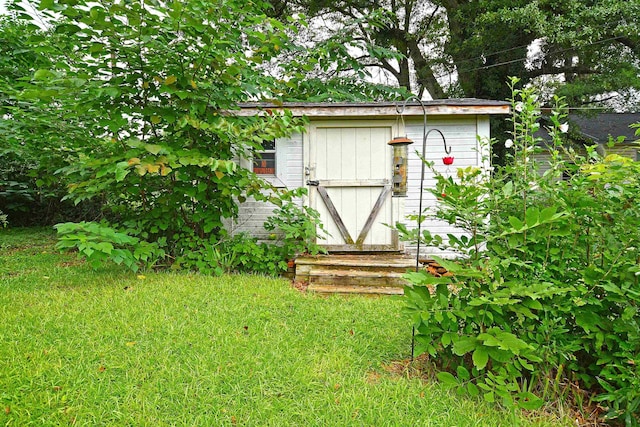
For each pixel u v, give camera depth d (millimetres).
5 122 5207
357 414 2211
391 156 6168
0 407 2064
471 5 13797
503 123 12609
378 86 11281
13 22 7281
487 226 2590
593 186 2465
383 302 4246
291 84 5492
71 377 2387
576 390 2484
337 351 2955
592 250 2494
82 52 4738
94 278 4570
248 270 5480
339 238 6184
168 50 4422
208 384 2420
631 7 10859
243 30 4754
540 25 11344
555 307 2412
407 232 2793
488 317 2438
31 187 9266
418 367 2814
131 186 5055
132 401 2219
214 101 5027
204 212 5281
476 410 2314
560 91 13195
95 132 5168
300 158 6266
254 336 3090
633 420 2125
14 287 4215
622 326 2254
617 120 17078
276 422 2123
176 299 3838
